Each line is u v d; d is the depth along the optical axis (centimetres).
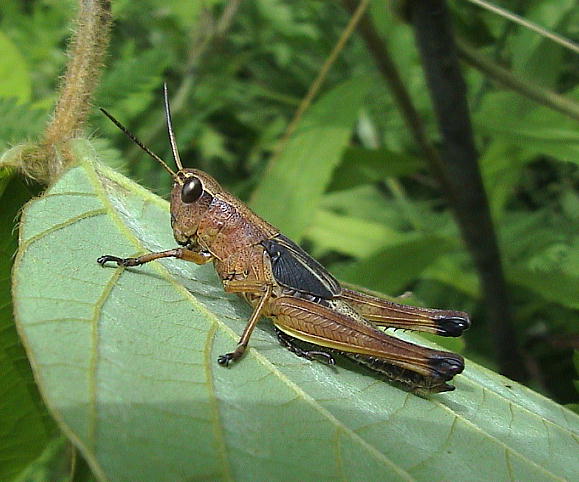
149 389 9
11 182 10
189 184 11
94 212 10
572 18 15
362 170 15
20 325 9
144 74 14
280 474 9
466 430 10
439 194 19
